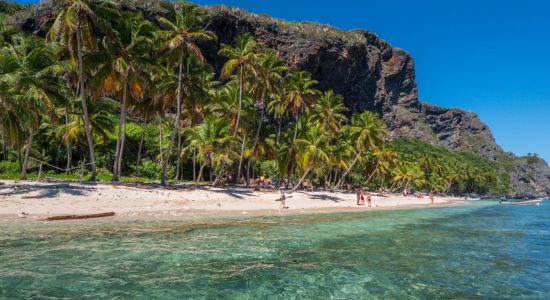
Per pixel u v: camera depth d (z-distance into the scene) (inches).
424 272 475.2
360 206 1796.3
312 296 369.4
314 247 626.2
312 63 4490.7
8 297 331.6
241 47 1690.5
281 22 4633.4
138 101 1583.4
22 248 528.7
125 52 1282.0
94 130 1576.0
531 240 794.2
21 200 925.8
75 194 1046.4
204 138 1536.7
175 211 1056.8
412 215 1445.6
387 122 6909.5
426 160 4773.6
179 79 1422.2
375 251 609.9
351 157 2743.6
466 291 396.5
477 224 1159.6
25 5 4276.6
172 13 1448.1
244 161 2559.1
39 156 1870.1
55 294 343.6
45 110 1216.2
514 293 392.2
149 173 2148.1
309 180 2851.9
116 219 863.1
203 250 563.8
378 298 368.2
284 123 3523.6
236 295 363.3
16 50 1226.6
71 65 1280.8
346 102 5349.4
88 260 473.1
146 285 381.7
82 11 1154.0
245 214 1128.8
